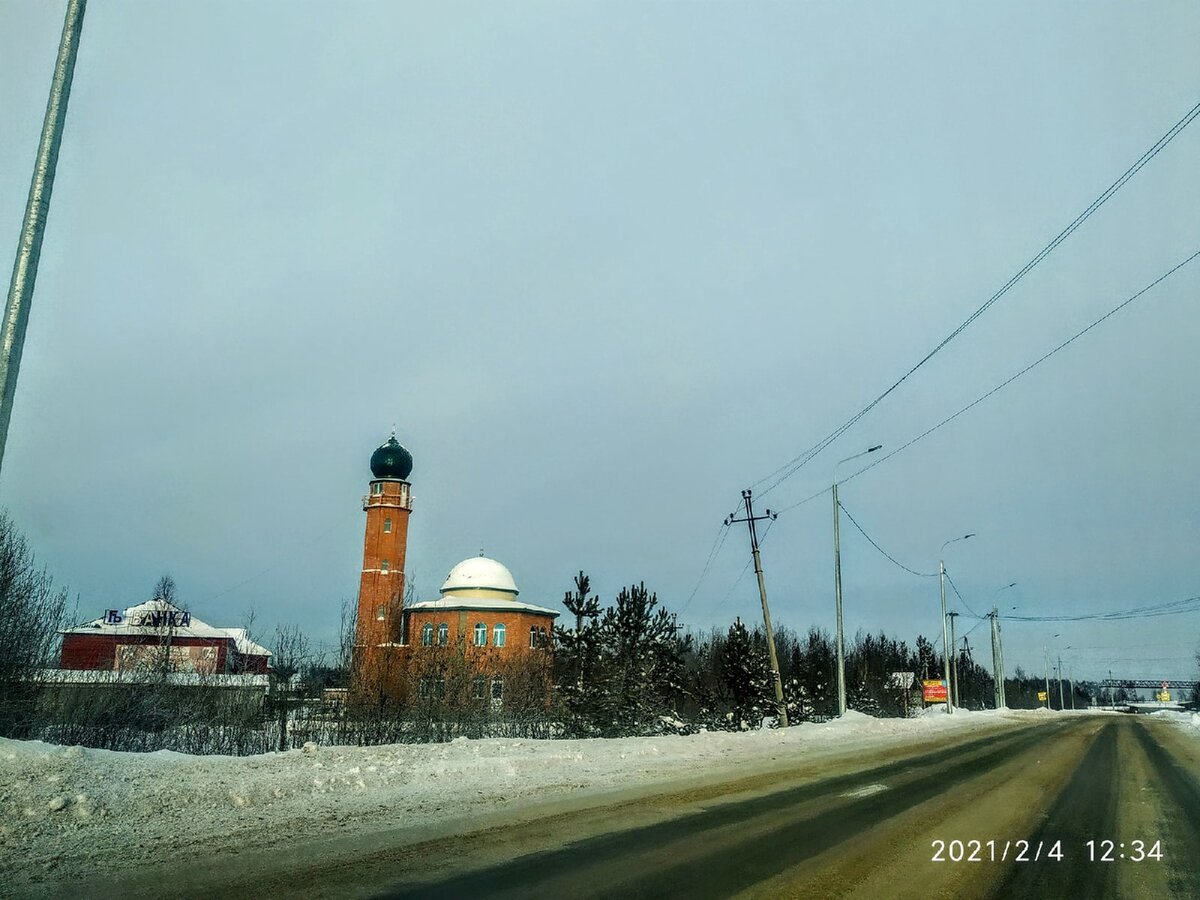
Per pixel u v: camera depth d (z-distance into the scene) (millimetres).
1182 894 7613
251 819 9500
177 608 41281
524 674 35906
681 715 37000
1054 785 15211
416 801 11156
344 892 6684
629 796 12312
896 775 16141
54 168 10312
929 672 77375
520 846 8555
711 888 7176
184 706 22344
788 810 11445
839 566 38750
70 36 10648
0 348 9578
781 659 55969
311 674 27312
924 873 8008
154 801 9766
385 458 73625
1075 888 7730
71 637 30641
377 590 70938
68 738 17656
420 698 28484
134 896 6453
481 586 72250
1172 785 15812
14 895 6473
